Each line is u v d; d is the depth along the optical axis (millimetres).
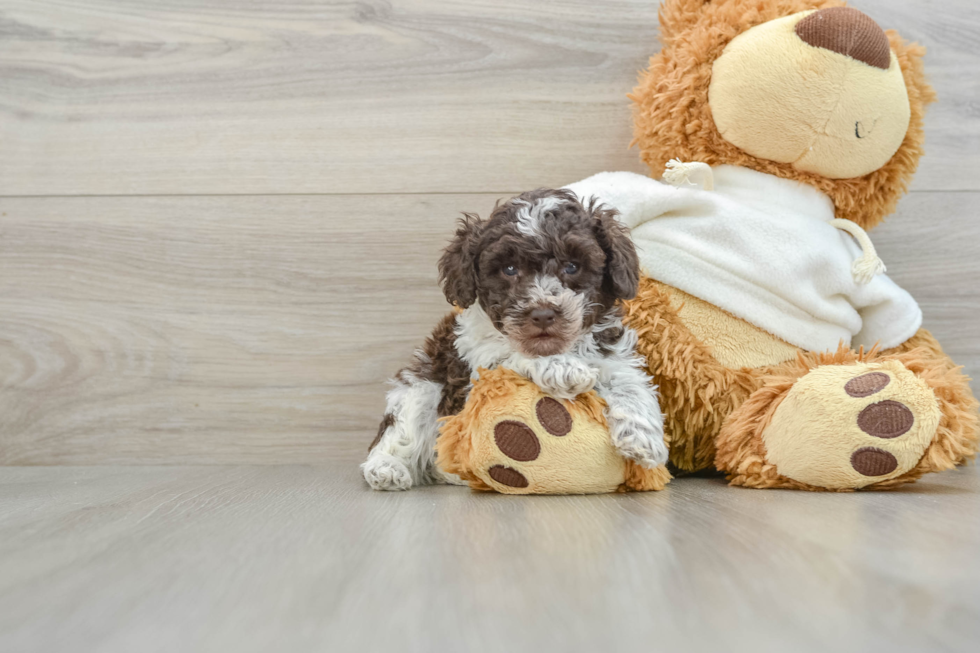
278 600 836
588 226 1644
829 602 789
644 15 2354
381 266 2381
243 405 2389
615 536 1122
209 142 2395
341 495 1656
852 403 1571
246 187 2391
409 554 1030
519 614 768
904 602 787
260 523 1295
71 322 2404
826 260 1932
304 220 2387
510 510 1392
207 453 2396
